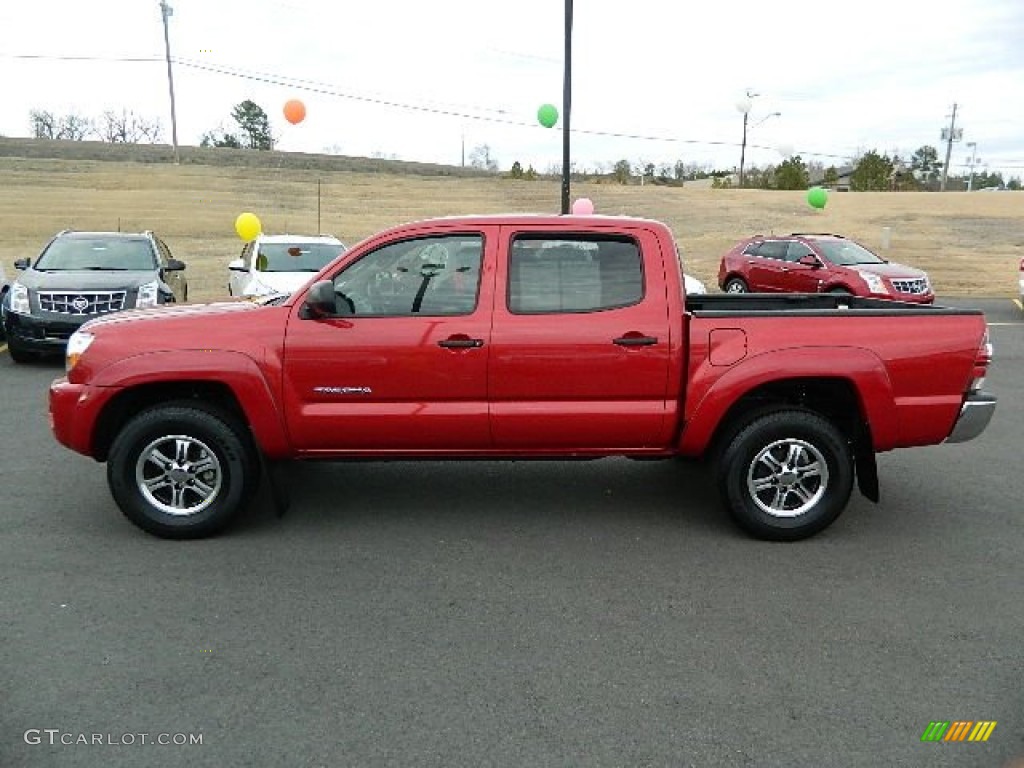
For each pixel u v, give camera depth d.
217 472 4.98
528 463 6.72
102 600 4.19
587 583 4.46
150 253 12.15
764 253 18.22
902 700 3.38
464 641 3.82
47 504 5.61
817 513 5.08
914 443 5.07
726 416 5.12
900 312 5.00
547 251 4.96
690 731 3.16
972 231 36.69
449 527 5.29
